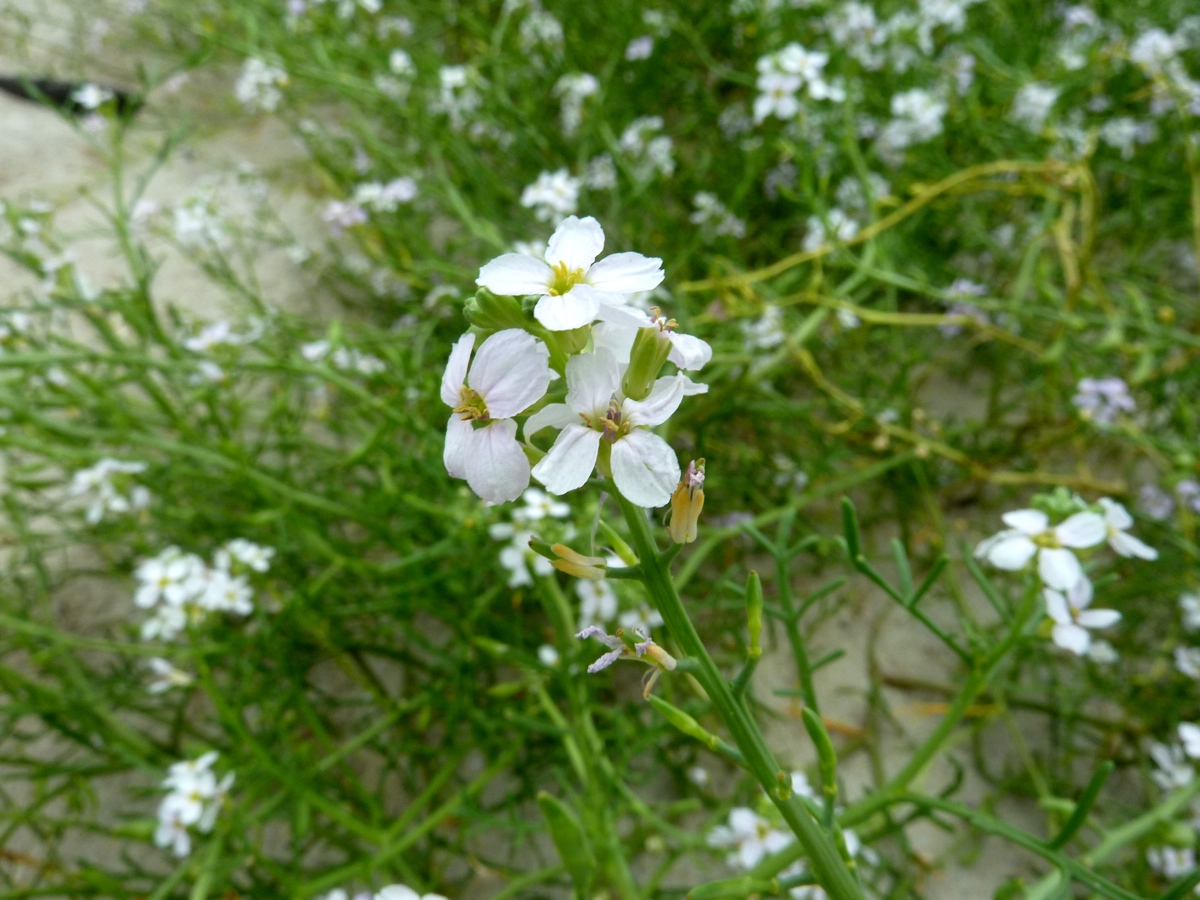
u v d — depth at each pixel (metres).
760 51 0.26
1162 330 0.20
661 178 0.25
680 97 0.30
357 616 0.19
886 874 0.17
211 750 0.14
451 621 0.17
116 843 0.18
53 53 0.36
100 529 0.20
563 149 0.27
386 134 0.32
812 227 0.22
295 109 0.29
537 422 0.06
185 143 0.32
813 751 0.19
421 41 0.30
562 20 0.29
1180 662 0.17
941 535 0.21
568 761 0.17
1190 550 0.17
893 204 0.22
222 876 0.14
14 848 0.18
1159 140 0.25
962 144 0.25
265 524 0.19
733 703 0.07
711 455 0.21
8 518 0.23
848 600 0.20
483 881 0.17
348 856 0.17
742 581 0.20
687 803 0.15
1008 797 0.18
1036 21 0.28
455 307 0.22
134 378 0.20
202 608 0.17
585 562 0.07
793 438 0.22
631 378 0.06
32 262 0.19
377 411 0.19
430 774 0.18
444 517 0.17
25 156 0.32
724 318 0.21
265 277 0.29
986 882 0.17
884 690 0.20
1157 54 0.23
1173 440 0.20
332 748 0.16
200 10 0.35
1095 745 0.18
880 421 0.20
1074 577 0.10
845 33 0.23
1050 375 0.20
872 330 0.24
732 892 0.08
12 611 0.19
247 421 0.23
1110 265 0.26
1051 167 0.21
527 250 0.20
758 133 0.27
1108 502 0.11
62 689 0.18
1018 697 0.19
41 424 0.17
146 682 0.20
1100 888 0.09
